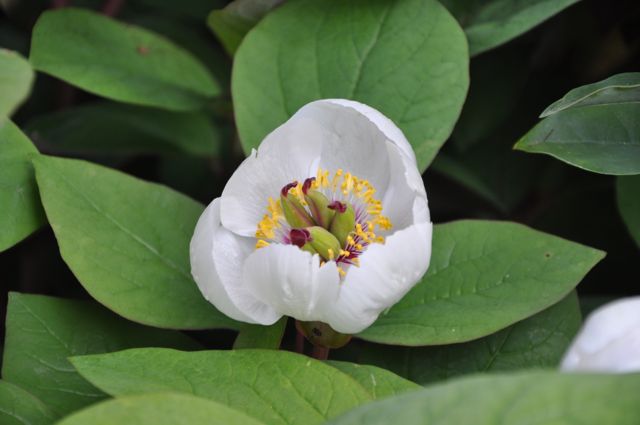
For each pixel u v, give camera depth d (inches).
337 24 29.2
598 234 30.8
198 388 25.3
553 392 21.9
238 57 29.0
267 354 25.6
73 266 27.2
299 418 25.1
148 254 27.7
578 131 27.5
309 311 26.0
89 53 30.5
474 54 29.3
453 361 27.4
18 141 27.9
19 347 27.1
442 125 28.4
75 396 26.8
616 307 22.9
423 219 26.1
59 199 27.5
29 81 24.4
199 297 27.6
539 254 27.4
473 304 27.1
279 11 29.3
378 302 25.8
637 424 21.7
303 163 27.5
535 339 27.2
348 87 28.8
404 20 29.0
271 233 27.0
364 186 27.4
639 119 27.4
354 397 25.2
